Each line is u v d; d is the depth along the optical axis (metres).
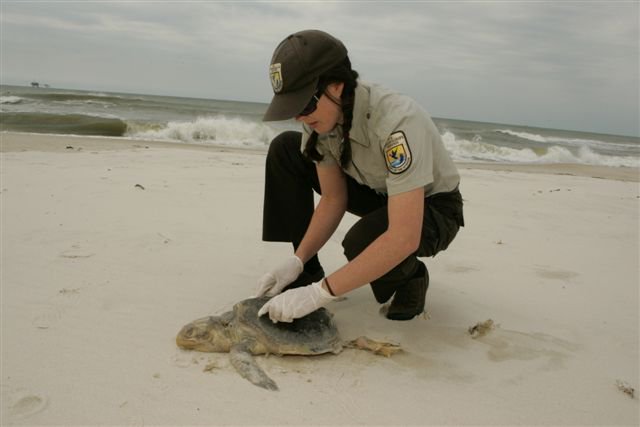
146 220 4.11
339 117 1.94
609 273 3.43
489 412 1.79
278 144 2.52
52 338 2.14
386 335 2.34
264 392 1.84
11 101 23.39
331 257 3.48
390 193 1.90
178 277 2.91
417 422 1.72
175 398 1.78
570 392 1.94
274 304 2.04
